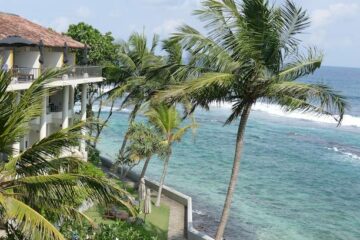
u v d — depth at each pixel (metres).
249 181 39.88
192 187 36.84
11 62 27.39
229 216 30.09
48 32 33.22
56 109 33.75
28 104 12.79
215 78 17.17
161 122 29.06
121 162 33.84
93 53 44.16
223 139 60.50
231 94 18.95
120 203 12.48
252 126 73.69
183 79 18.88
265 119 82.19
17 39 25.31
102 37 45.75
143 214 26.44
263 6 16.97
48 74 13.12
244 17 17.69
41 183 11.74
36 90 13.13
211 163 46.16
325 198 35.91
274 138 62.94
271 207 32.84
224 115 85.50
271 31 17.41
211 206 31.81
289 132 68.62
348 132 70.50
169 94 17.08
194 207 31.25
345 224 30.09
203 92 18.12
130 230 20.62
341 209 33.28
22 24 31.78
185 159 47.50
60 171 13.08
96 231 19.02
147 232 23.67
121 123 71.69
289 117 85.19
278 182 40.12
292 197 35.72
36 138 32.41
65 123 31.39
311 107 17.80
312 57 18.73
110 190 12.27
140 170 41.31
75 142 12.76
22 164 12.58
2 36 27.88
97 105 93.56
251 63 17.69
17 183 11.99
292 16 17.50
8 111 12.45
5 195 11.51
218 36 17.97
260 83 18.14
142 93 35.38
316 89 17.02
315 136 65.94
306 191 37.62
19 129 12.52
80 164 13.27
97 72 33.31
